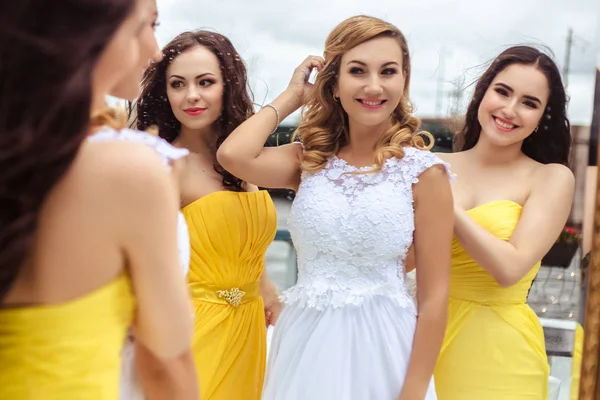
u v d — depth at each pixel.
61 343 0.87
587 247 1.54
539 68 1.81
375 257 1.52
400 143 1.58
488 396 1.81
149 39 1.01
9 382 0.87
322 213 1.54
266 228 1.92
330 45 1.61
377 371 1.49
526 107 1.81
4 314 0.87
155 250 0.90
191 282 1.83
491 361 1.81
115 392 0.94
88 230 0.86
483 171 1.93
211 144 1.95
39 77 0.75
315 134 1.66
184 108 1.85
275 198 2.18
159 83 1.91
